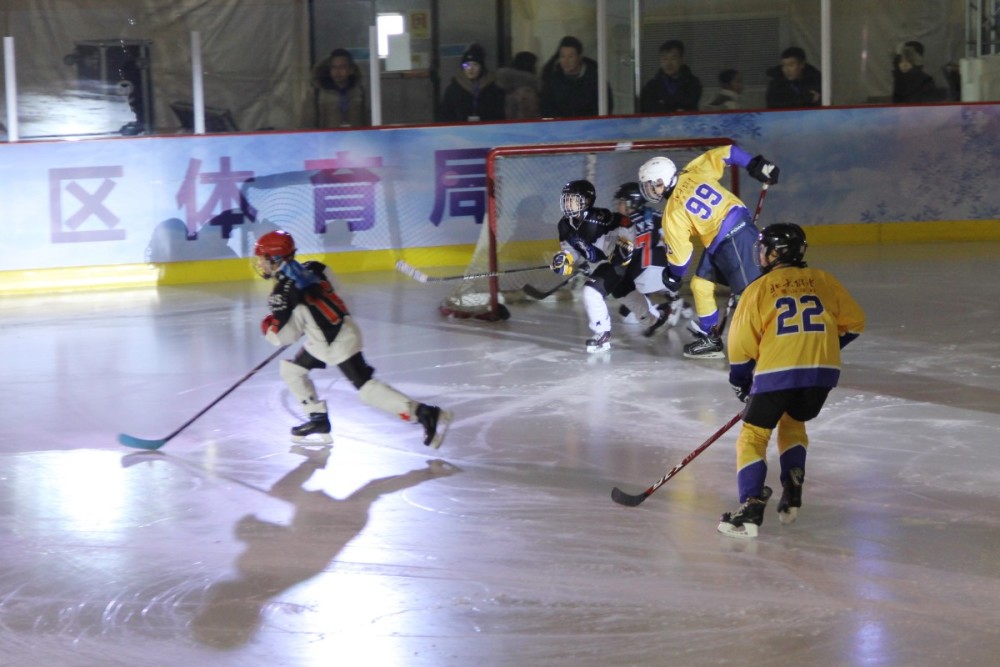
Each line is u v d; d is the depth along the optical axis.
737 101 34.38
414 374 21.11
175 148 31.69
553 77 33.62
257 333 25.22
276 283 15.75
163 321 26.92
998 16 34.53
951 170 34.28
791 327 12.32
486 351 22.92
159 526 13.69
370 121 33.38
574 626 10.67
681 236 20.88
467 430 17.44
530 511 13.86
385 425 17.88
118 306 29.00
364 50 33.12
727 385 19.77
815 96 34.00
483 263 30.69
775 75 34.00
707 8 33.91
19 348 24.36
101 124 32.28
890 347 22.00
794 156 33.97
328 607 11.26
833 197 34.22
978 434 16.47
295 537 13.19
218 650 10.40
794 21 34.03
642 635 10.45
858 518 13.30
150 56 32.28
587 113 33.88
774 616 10.77
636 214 23.50
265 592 11.66
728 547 12.52
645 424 17.52
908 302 26.17
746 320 12.55
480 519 13.62
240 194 32.22
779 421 13.01
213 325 26.25
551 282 29.91
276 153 32.28
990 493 14.03
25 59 31.73
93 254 31.58
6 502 14.71
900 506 13.66
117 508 14.38
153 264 31.94
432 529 13.33
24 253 31.17
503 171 32.59
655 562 12.15
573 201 21.98
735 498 14.14
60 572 12.32
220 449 16.83
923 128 34.09
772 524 13.18
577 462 15.75
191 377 21.39
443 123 33.09
